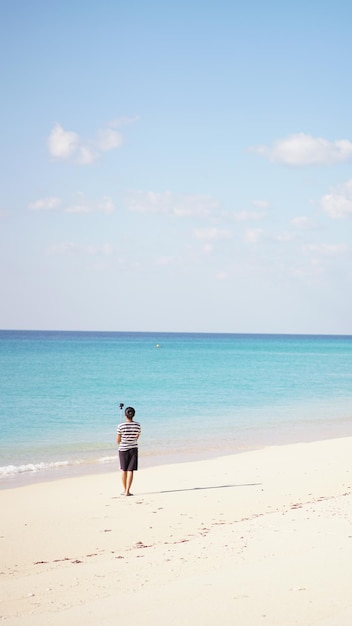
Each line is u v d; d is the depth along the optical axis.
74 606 6.65
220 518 12.32
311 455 20.41
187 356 99.56
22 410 31.55
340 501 12.59
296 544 8.93
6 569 9.25
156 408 33.56
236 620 5.68
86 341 196.25
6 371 59.03
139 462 19.66
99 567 8.59
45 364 71.06
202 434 25.69
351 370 69.81
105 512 12.89
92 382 47.81
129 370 62.56
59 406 33.25
